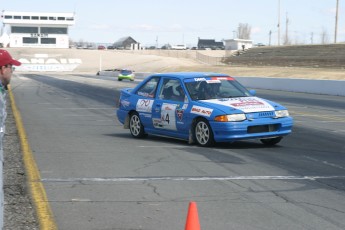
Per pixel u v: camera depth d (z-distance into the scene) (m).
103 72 77.00
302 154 10.01
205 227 5.49
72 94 30.48
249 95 11.35
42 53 116.50
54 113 19.11
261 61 75.25
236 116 10.11
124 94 12.82
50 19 132.00
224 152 10.12
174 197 6.75
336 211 6.13
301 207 6.29
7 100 25.56
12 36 129.88
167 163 9.02
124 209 6.18
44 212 6.03
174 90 11.45
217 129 10.22
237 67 65.81
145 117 11.98
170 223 5.63
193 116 10.72
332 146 11.08
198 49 138.75
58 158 9.55
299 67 61.44
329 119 16.73
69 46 147.25
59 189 7.16
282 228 5.48
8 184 7.41
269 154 9.97
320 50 71.00
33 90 34.72
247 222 5.68
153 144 11.27
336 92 30.75
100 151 10.35
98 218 5.82
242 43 110.81
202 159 9.38
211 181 7.66
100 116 18.06
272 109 10.53
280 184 7.49
